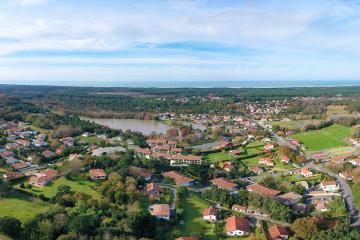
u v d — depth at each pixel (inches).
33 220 5743.1
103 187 7564.0
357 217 7298.2
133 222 6131.9
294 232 6481.3
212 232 6589.6
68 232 5629.9
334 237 5989.2
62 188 7519.7
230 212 7450.8
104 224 6058.1
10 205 6643.7
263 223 6939.0
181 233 6358.3
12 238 5423.2
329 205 7864.2
